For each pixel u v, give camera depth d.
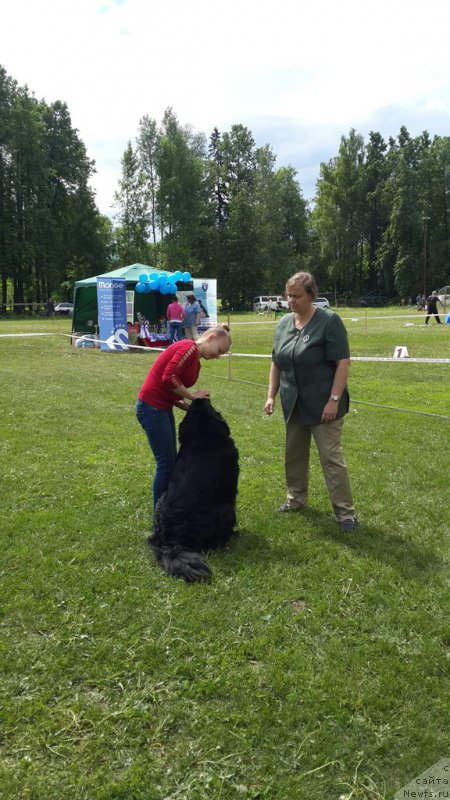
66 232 52.19
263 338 20.23
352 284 71.56
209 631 3.06
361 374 11.73
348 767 2.22
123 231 54.66
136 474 5.55
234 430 7.10
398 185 61.72
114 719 2.46
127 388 10.14
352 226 66.94
